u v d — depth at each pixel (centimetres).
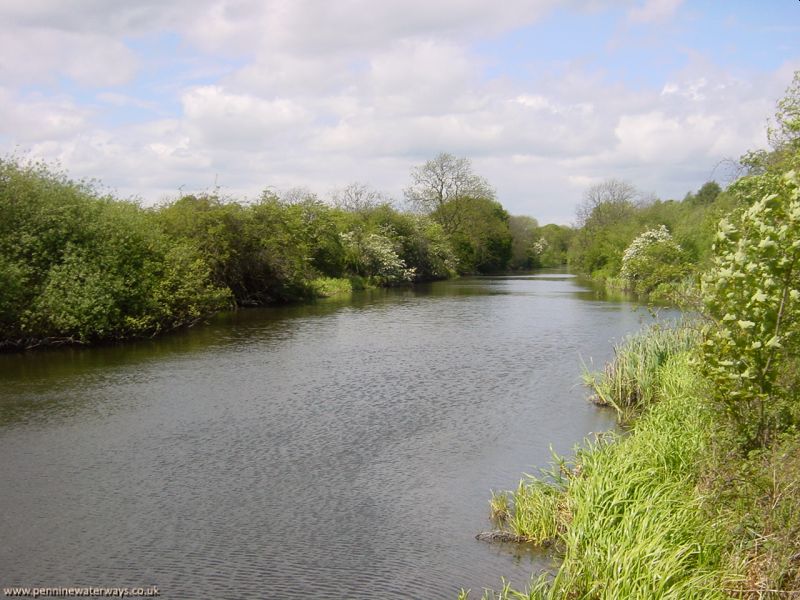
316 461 1130
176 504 953
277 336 2598
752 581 601
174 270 2844
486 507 938
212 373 1856
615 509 768
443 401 1532
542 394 1596
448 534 853
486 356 2122
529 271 9981
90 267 2444
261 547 823
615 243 6369
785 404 734
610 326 2869
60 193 2547
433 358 2089
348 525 884
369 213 6862
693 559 664
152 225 2989
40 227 2436
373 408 1473
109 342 2428
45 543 837
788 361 757
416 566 772
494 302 4153
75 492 996
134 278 2553
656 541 664
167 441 1240
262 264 3947
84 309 2297
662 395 1302
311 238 5191
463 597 659
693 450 873
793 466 649
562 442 1221
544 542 812
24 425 1342
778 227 686
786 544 587
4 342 2234
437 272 7288
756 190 1330
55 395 1594
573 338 2509
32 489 1008
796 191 663
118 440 1246
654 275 973
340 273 5572
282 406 1490
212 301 3123
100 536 855
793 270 664
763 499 665
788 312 673
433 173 8462
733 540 655
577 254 8631
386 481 1039
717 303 715
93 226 2523
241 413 1434
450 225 8444
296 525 884
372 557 795
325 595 714
